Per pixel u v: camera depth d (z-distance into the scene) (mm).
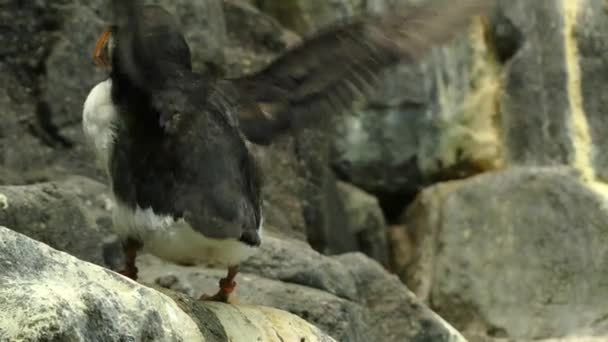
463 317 13648
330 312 10414
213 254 7629
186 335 6797
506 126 14516
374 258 14586
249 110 8141
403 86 14555
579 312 13078
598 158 13953
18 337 5633
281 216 13188
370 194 14867
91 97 7816
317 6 14812
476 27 14695
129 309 6355
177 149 7590
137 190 7641
